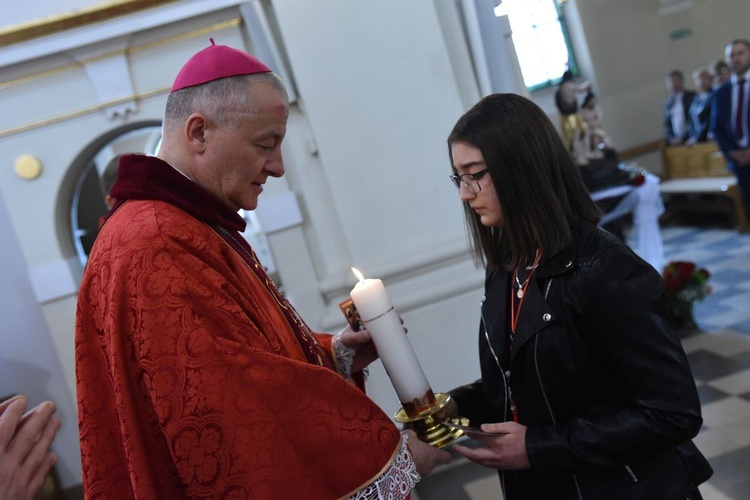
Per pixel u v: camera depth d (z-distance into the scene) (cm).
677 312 479
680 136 871
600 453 130
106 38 375
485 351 157
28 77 388
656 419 126
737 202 713
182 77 140
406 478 125
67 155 397
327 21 377
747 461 302
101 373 133
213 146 139
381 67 381
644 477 135
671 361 126
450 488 348
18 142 395
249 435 117
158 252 125
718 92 682
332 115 381
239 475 116
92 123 396
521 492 148
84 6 382
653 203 571
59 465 431
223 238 145
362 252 387
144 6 373
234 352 119
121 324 123
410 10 380
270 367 120
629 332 128
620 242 135
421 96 384
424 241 389
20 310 427
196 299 122
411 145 385
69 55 384
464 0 383
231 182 143
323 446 121
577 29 927
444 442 141
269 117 139
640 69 946
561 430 136
